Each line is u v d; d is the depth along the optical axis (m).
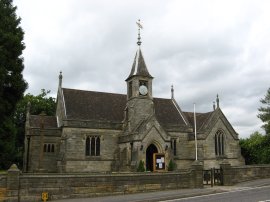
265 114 53.62
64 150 46.31
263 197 22.03
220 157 53.59
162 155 41.16
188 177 30.20
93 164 48.06
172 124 54.94
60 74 54.03
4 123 32.22
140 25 55.91
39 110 70.00
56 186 23.98
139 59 54.03
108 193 25.83
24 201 22.75
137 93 51.81
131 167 45.19
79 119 48.44
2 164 35.91
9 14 35.00
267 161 53.19
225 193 25.75
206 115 58.78
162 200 23.16
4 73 31.11
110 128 50.25
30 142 48.78
